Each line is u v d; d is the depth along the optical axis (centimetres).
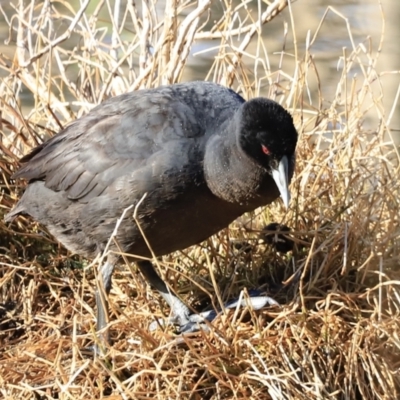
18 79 1216
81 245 934
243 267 983
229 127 852
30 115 1154
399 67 1523
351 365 832
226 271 977
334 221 982
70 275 982
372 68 1109
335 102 1102
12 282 973
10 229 1011
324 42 1641
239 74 1266
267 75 1140
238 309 868
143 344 831
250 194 860
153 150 862
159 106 885
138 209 865
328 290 913
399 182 1015
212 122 880
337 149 1048
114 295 963
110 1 1619
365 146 1119
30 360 855
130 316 858
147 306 910
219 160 848
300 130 1083
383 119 1054
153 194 859
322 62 1562
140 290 908
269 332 858
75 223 918
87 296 959
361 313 898
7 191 1066
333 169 1030
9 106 1087
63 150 914
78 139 909
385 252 952
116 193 871
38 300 962
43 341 878
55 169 912
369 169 1029
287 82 1434
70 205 912
